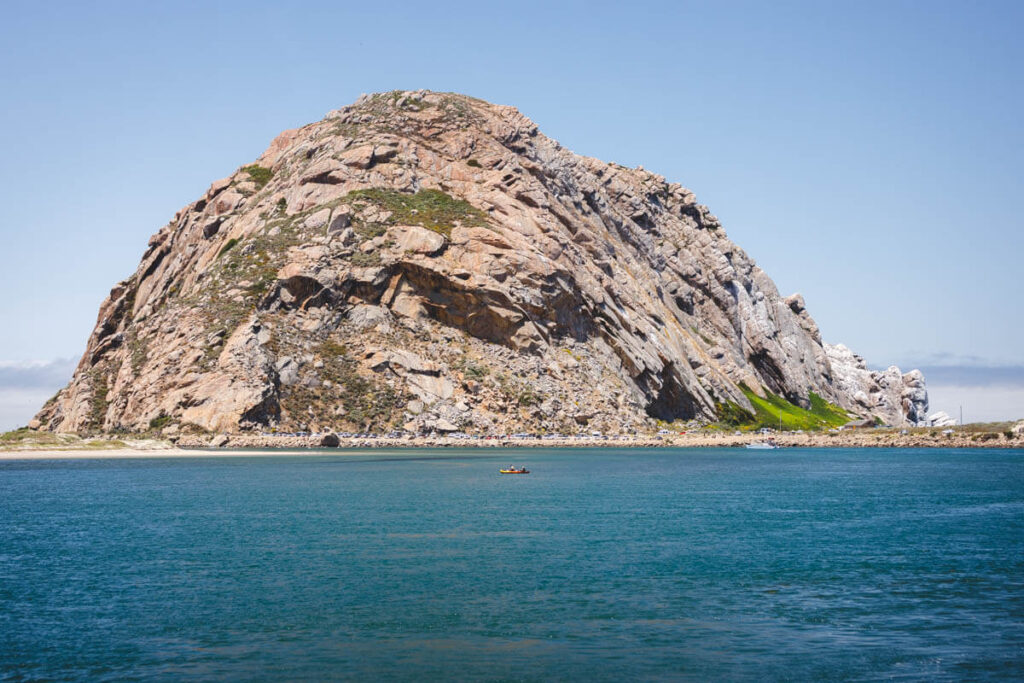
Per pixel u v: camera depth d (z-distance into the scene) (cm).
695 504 8569
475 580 4947
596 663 3588
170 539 6234
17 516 7406
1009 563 5506
